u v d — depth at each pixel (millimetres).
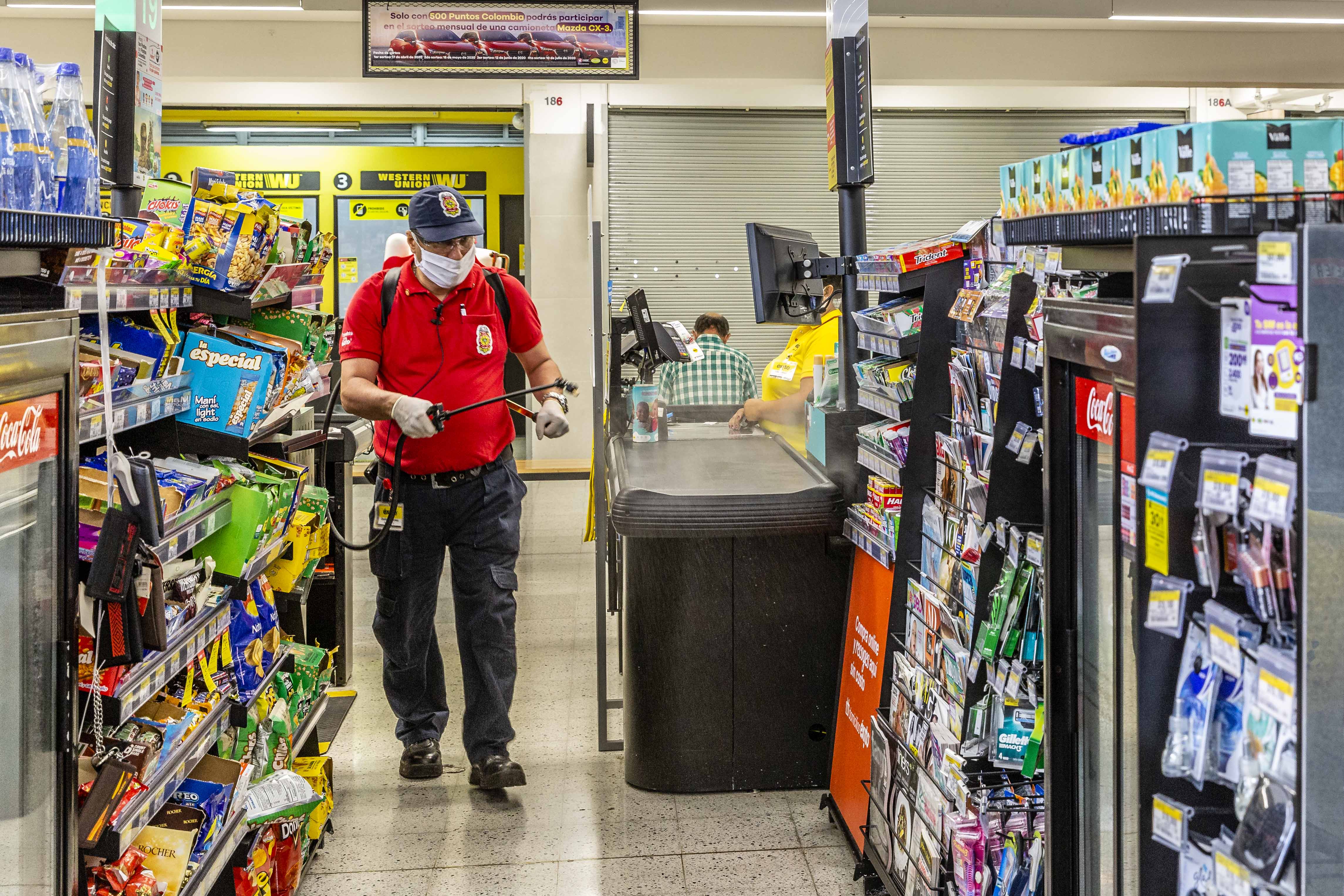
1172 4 6238
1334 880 1058
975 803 2072
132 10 2213
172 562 2127
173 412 2141
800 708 3324
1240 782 1161
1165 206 1239
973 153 9281
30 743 1437
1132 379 1307
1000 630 1975
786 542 3262
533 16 5820
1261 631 1135
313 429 3861
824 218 9312
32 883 1456
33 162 1345
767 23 8148
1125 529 1346
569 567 6246
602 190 8953
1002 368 1968
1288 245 1045
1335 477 1031
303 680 2982
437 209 2945
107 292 1851
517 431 9539
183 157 9320
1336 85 8422
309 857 2861
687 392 4742
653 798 3309
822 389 3482
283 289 2664
